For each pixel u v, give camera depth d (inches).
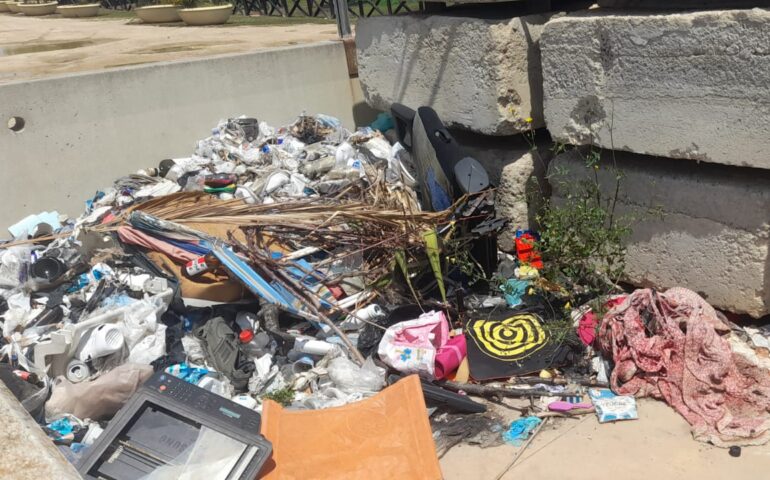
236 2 543.5
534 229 223.8
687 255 181.2
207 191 226.2
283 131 270.7
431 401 161.5
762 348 168.9
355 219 201.2
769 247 165.8
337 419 142.2
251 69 269.0
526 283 195.5
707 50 160.1
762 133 156.1
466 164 199.3
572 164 203.5
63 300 182.5
